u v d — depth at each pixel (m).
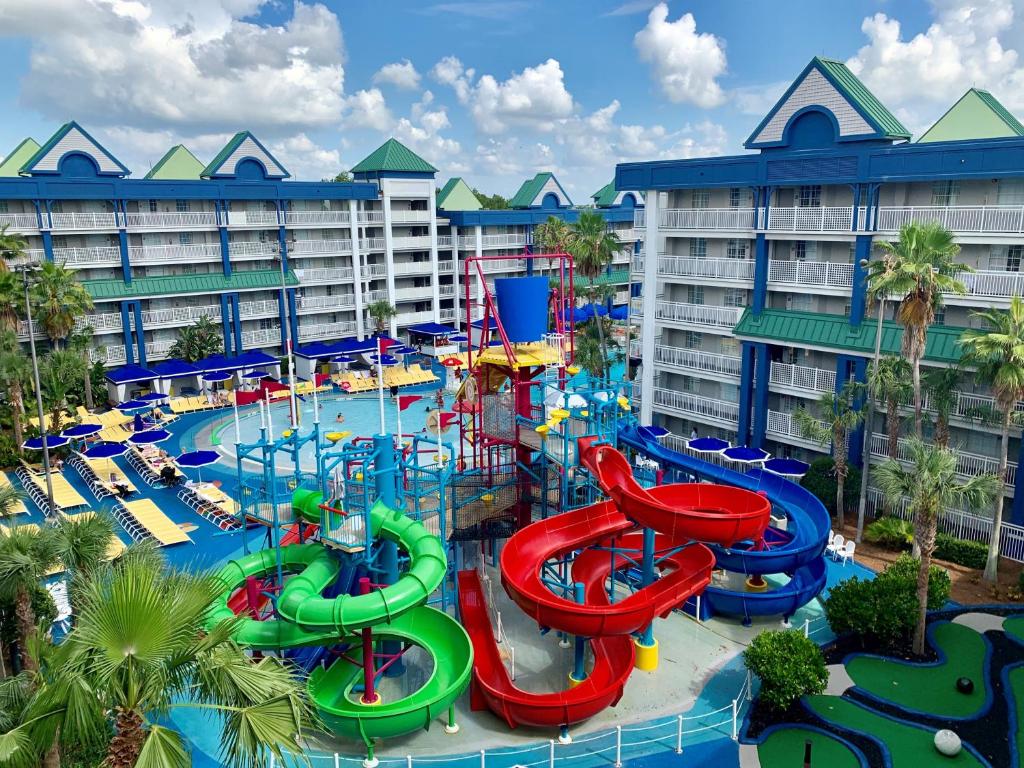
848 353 41.78
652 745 25.53
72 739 13.40
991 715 26.28
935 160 37.62
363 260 83.88
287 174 78.69
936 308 35.94
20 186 61.59
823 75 42.78
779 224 44.50
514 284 36.50
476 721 26.98
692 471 40.75
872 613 29.44
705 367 49.28
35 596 24.56
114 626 13.34
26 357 53.88
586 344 63.28
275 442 28.70
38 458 53.00
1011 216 36.38
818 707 26.92
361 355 80.88
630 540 35.50
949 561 37.34
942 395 36.00
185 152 78.00
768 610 32.16
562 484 32.22
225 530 42.38
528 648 31.44
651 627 29.62
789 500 37.31
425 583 24.80
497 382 38.38
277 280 76.19
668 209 50.03
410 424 63.50
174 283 70.44
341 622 23.72
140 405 60.19
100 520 24.17
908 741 25.12
